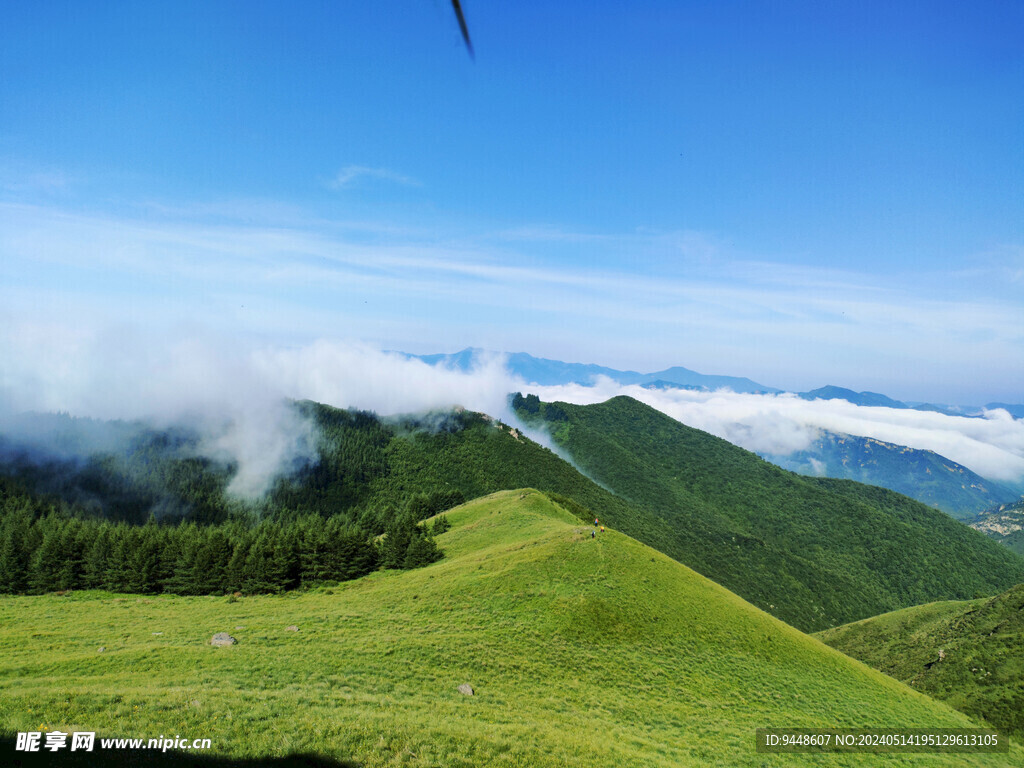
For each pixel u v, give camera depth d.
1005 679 79.62
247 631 51.94
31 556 94.81
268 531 120.75
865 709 50.28
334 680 38.81
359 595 75.38
